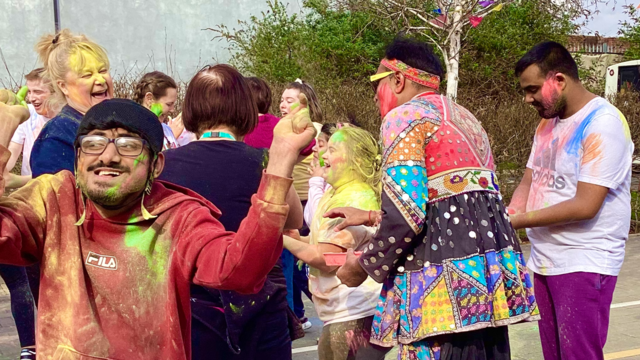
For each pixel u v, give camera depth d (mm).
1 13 15688
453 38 11633
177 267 1788
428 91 2777
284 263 4727
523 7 15516
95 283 1790
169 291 1785
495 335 2627
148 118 1781
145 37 17031
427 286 2492
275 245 1613
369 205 2961
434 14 12172
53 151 2637
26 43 15977
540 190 3307
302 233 5160
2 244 1670
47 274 1790
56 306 1782
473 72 15312
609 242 3092
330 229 2963
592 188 2996
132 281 1787
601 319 3111
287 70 14453
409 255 2553
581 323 3090
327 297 2996
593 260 3072
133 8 16844
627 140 3098
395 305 2568
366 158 3033
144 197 1828
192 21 17406
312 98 5430
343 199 2979
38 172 2637
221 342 2447
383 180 2535
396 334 2576
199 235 1755
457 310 2443
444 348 2502
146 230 1812
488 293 2461
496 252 2518
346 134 3041
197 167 2453
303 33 15117
